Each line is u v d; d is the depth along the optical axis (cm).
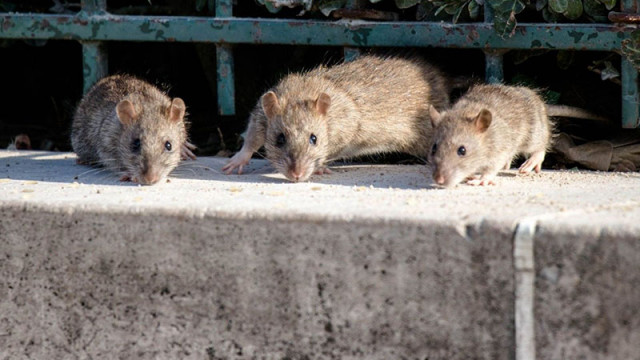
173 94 1056
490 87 721
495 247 438
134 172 660
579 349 429
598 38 694
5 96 1108
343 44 755
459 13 728
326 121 708
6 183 618
